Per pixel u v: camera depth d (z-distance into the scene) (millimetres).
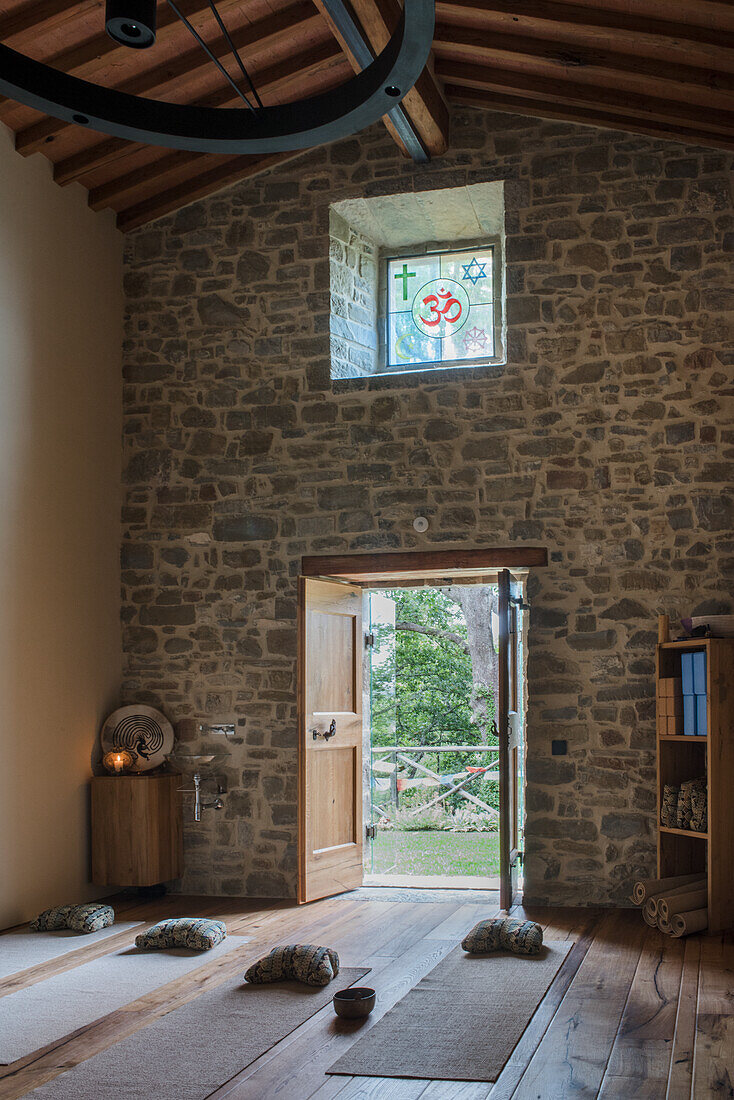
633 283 6645
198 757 7047
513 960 5137
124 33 3549
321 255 7227
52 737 6535
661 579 6441
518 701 7016
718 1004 4359
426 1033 4059
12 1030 4234
